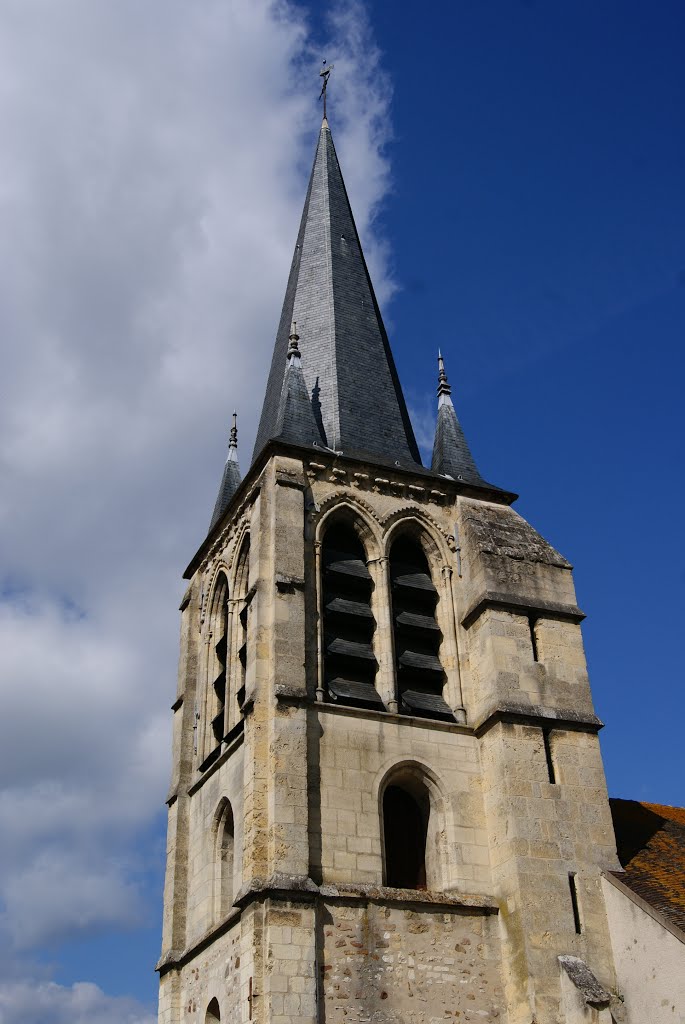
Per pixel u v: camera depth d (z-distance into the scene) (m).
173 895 34.12
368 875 28.97
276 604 31.38
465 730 32.19
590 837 30.33
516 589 33.88
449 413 39.75
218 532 38.62
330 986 26.91
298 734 29.48
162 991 32.91
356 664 32.69
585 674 33.06
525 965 27.97
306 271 43.25
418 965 28.00
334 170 46.97
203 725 36.25
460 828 30.62
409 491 36.12
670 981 27.00
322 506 34.31
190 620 39.56
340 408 38.19
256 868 27.73
